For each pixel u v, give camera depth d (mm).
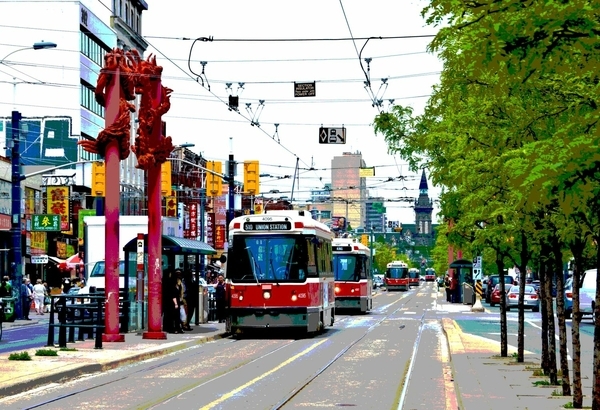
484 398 25391
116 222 45219
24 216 108438
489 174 29062
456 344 46281
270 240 51875
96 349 41062
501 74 14672
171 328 54062
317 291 53656
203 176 179250
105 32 137625
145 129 48000
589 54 14188
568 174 14094
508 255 37312
